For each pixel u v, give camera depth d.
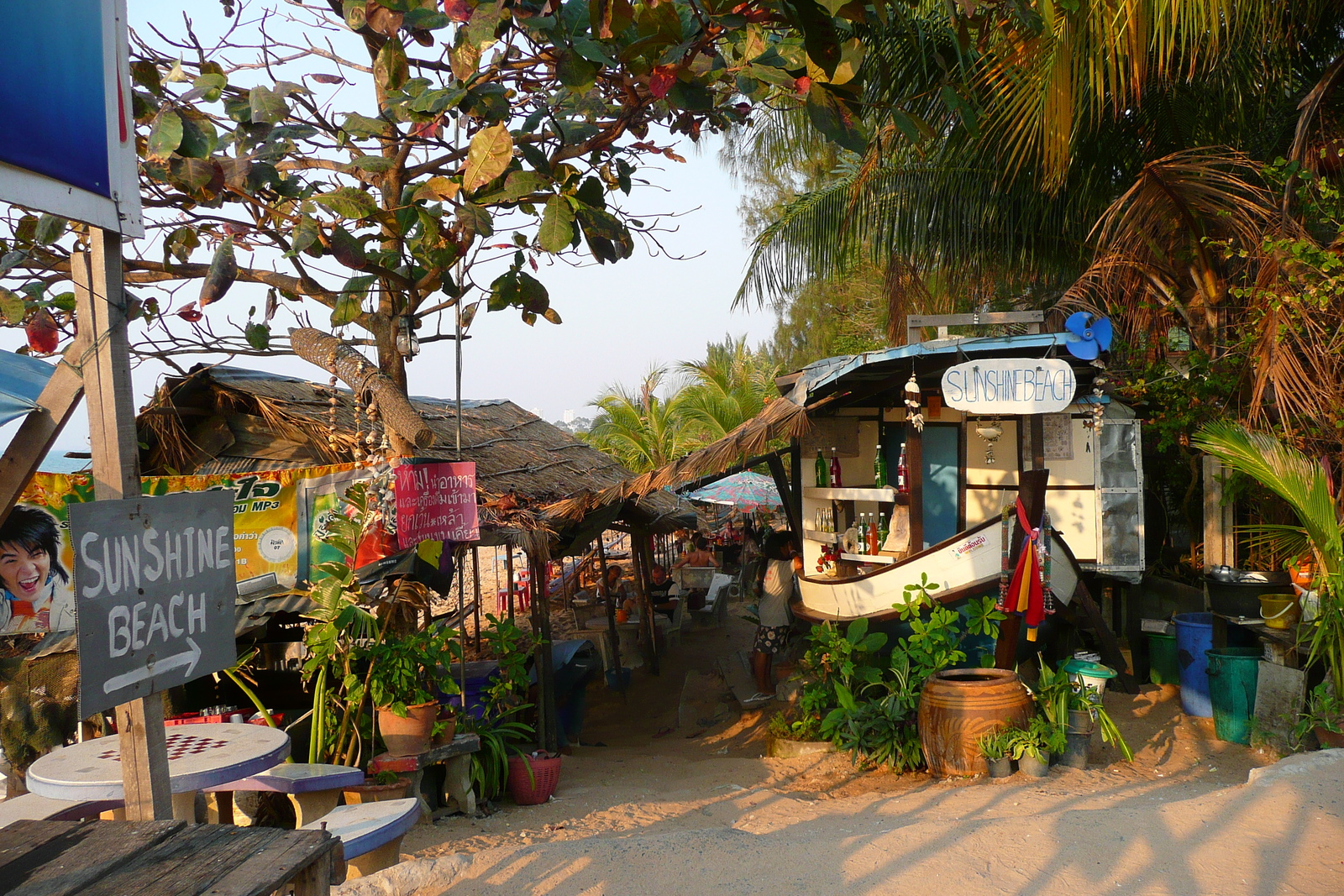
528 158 5.34
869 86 9.80
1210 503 8.52
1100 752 7.05
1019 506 7.06
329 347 6.04
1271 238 7.14
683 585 17.80
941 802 5.87
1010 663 7.48
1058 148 8.14
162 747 2.79
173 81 5.05
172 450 7.39
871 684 7.67
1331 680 6.31
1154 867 4.09
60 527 5.64
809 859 4.37
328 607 5.76
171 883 2.30
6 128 2.31
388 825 4.24
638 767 8.19
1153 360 9.25
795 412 7.69
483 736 6.70
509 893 4.14
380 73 5.11
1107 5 7.14
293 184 5.48
